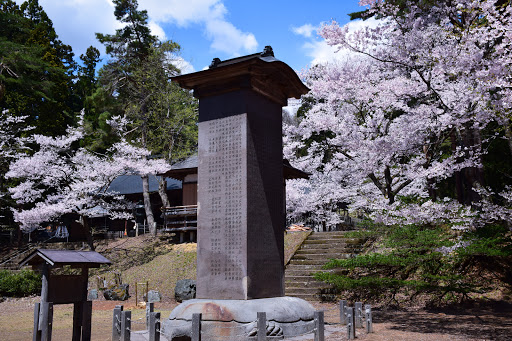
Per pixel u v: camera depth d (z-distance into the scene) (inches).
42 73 1354.6
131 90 1378.0
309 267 682.2
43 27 1633.9
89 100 1368.1
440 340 327.0
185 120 1214.3
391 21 588.1
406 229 537.3
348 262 522.3
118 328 324.8
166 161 1106.7
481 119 468.4
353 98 666.2
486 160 750.5
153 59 1214.9
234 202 363.6
